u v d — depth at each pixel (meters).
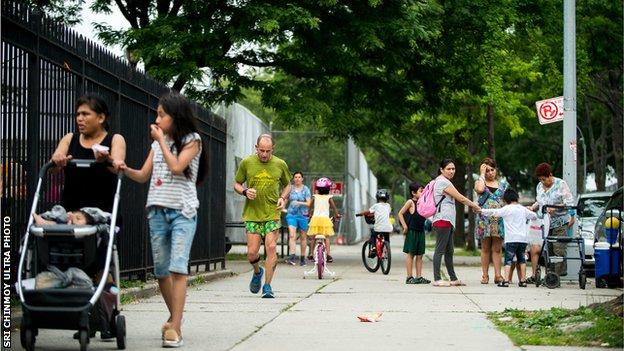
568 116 19.36
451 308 12.36
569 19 19.47
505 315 11.26
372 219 21.64
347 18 25.06
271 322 10.59
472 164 40.41
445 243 17.03
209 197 18.81
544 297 14.27
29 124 10.31
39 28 10.48
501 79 28.62
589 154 53.59
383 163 72.50
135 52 23.98
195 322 10.56
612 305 10.39
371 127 30.16
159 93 15.59
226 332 9.64
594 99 36.69
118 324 8.12
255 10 23.31
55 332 9.23
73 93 11.57
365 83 27.91
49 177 10.74
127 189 13.79
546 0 28.58
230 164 29.17
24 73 10.22
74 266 7.57
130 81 13.93
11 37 9.85
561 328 9.65
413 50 26.31
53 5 24.61
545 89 32.53
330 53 25.41
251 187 13.68
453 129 33.41
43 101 10.66
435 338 9.18
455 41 27.17
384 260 21.16
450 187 16.97
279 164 13.76
